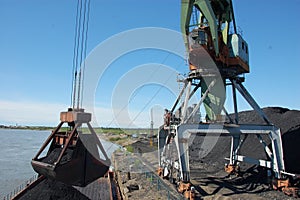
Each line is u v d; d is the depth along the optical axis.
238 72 19.69
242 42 19.23
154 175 21.08
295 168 19.20
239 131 16.34
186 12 16.80
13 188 23.73
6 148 60.75
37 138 103.88
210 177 20.33
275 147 16.80
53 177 7.27
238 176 20.47
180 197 14.48
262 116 18.34
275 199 14.51
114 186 18.47
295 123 26.12
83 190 15.26
